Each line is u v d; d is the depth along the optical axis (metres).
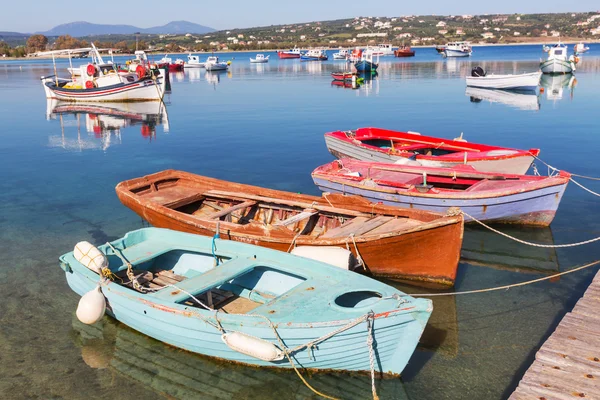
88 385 7.67
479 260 11.86
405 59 112.88
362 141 20.62
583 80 54.44
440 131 27.64
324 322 6.93
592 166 19.59
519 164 16.50
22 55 162.25
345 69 84.31
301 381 7.66
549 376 6.62
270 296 9.05
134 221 14.69
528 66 77.56
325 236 10.36
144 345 8.65
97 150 25.22
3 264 11.82
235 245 9.42
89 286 9.05
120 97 44.41
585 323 7.83
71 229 14.12
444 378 7.60
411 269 10.41
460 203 13.00
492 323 9.06
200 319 7.50
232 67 98.69
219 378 7.79
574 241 12.77
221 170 20.81
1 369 8.05
